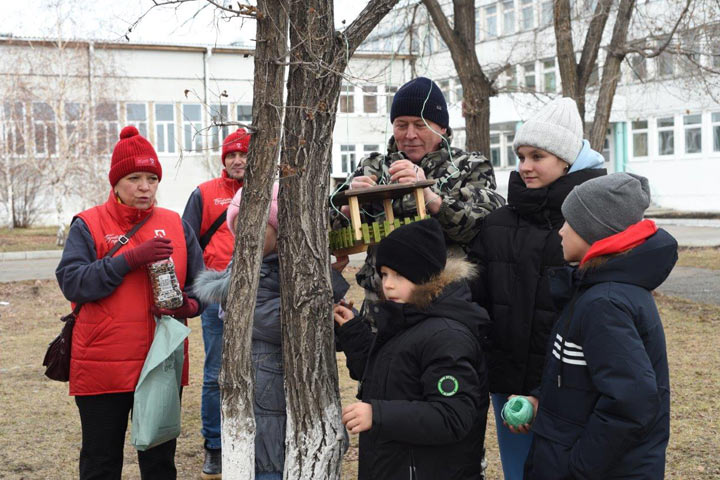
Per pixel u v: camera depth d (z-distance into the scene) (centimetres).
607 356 224
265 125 247
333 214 320
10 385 641
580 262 251
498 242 296
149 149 347
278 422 292
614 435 219
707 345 720
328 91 265
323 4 262
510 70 1492
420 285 260
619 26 1075
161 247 325
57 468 453
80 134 2417
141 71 3070
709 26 1095
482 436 270
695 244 1764
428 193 302
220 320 445
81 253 332
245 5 237
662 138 3030
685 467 422
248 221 252
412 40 1063
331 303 274
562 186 285
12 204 2861
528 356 288
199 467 463
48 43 2412
